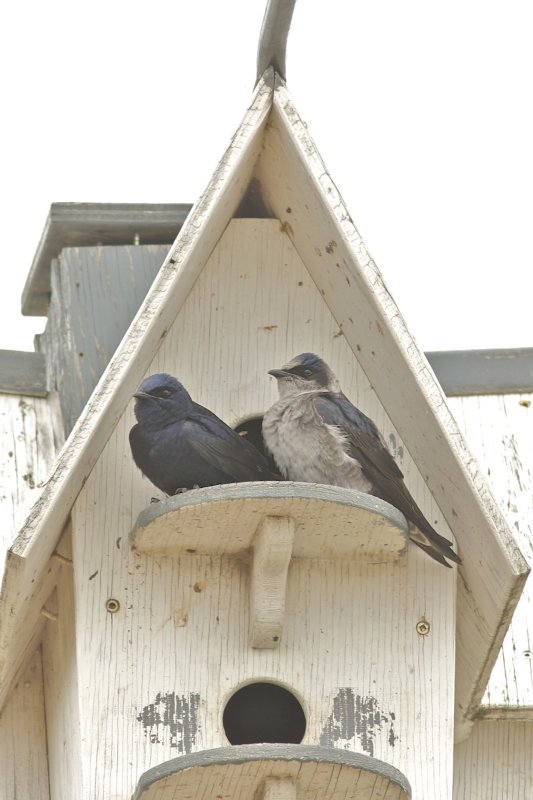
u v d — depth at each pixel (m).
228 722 10.60
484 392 12.12
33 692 11.11
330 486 9.50
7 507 10.99
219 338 10.48
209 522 9.65
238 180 10.20
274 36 9.91
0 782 10.88
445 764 9.87
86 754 9.70
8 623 9.56
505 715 10.55
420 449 10.13
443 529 10.23
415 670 10.02
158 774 9.21
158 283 9.67
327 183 9.90
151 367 10.37
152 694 9.84
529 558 11.19
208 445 9.92
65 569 10.28
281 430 10.15
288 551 9.62
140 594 9.97
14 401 11.55
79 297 11.61
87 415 9.45
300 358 10.34
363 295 9.91
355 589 10.12
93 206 11.89
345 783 9.37
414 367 9.66
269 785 9.29
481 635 9.96
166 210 11.96
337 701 9.95
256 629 9.88
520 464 11.75
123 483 10.07
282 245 10.68
